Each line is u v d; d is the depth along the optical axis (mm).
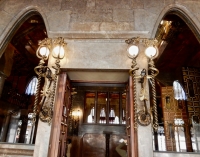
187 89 5781
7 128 7152
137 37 2508
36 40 5660
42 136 2254
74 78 2896
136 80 2455
